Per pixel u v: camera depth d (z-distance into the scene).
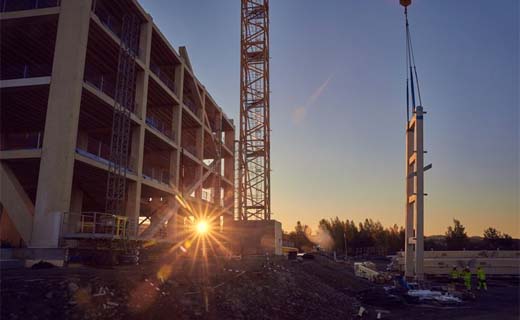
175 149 41.34
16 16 25.89
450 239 96.56
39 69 31.81
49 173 23.66
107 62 32.88
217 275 19.19
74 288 12.35
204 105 51.75
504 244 97.38
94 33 28.42
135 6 32.66
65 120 24.11
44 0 27.41
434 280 47.53
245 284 19.22
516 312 23.05
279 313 17.45
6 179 24.66
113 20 33.88
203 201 48.81
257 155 53.69
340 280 34.75
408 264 31.53
